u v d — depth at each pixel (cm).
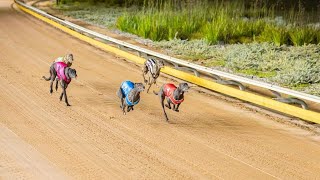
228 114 1101
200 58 1686
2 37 2031
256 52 1725
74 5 3203
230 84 1302
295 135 970
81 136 924
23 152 834
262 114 1109
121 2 3212
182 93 967
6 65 1503
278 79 1385
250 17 2444
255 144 909
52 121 1008
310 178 763
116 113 1076
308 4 2838
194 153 855
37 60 1591
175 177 750
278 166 807
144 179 739
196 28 2116
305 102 1165
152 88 1304
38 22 2522
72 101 1154
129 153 845
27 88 1253
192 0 2423
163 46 1875
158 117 1059
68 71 1084
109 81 1355
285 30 1934
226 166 801
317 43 1881
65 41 1981
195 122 1035
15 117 1026
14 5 3438
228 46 1850
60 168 772
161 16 2198
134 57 1642
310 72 1439
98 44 1894
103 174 754
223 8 2361
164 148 875
